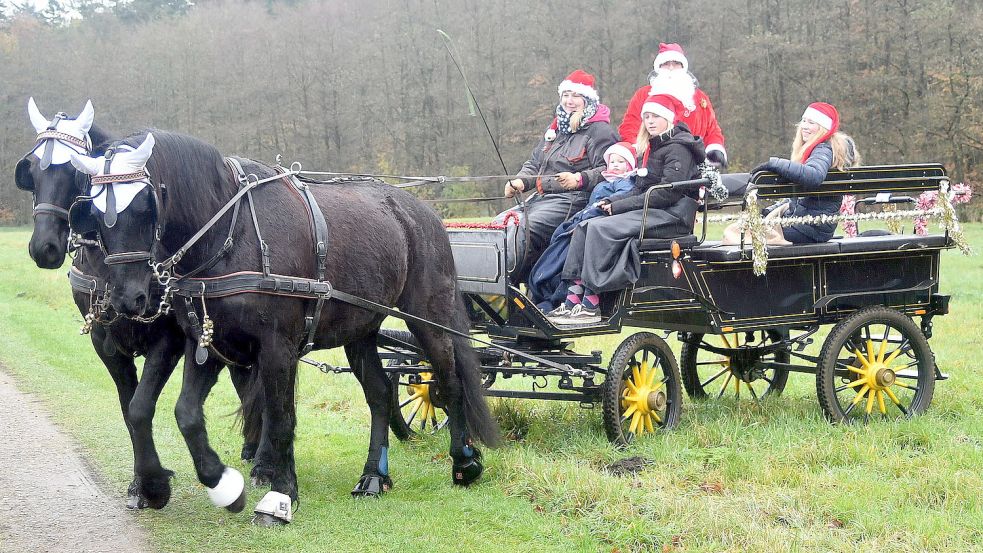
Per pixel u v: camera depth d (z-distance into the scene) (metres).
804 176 5.91
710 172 5.80
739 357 7.04
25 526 4.65
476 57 31.28
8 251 24.86
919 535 4.14
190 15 43.88
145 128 4.55
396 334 6.33
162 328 4.70
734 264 6.08
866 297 6.47
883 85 33.34
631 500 4.63
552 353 5.94
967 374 7.68
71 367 9.02
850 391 7.15
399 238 5.32
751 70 34.88
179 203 4.37
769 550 3.97
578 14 32.72
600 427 6.20
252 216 4.58
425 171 32.84
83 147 4.38
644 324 6.15
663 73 7.37
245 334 4.52
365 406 7.54
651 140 6.12
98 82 38.16
